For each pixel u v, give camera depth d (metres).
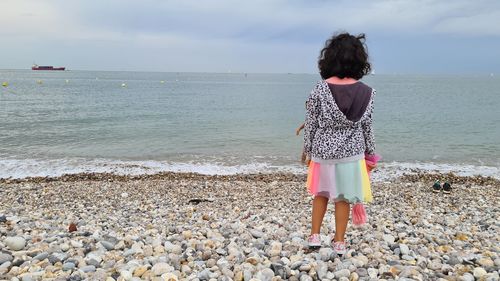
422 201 11.11
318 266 4.00
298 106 46.00
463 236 6.06
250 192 12.52
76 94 61.34
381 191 12.68
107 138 23.08
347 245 5.09
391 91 88.69
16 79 132.00
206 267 4.22
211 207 10.16
